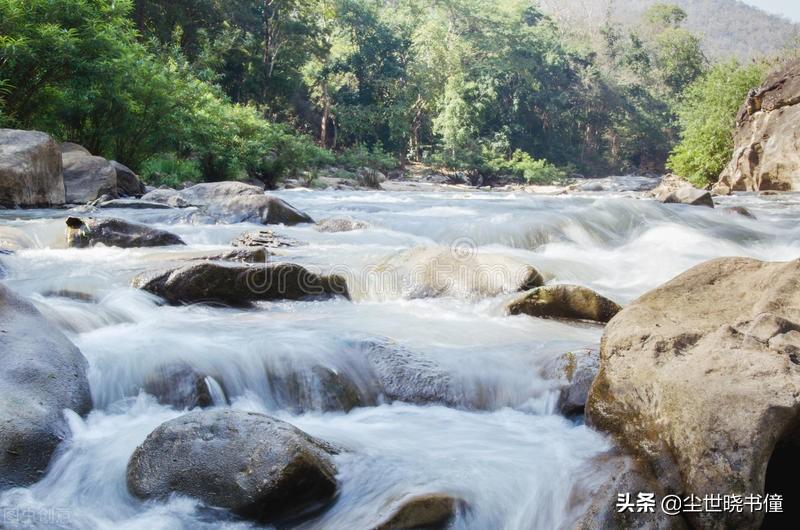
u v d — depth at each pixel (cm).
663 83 8044
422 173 5472
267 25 4525
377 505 313
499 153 5997
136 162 1884
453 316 609
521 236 1015
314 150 3688
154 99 1802
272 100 4678
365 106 5581
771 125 2253
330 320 571
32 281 616
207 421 343
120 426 394
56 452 358
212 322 546
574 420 417
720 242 1015
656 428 335
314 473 323
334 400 438
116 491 336
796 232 1080
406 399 450
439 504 308
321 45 5172
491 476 338
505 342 520
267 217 1123
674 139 7506
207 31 4000
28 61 1466
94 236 818
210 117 2134
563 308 611
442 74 5738
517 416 431
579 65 7625
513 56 6425
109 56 1650
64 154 1418
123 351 448
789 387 307
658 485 314
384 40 5706
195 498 322
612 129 7394
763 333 343
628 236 1050
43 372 393
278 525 318
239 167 2256
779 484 325
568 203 1689
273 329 522
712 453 303
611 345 384
